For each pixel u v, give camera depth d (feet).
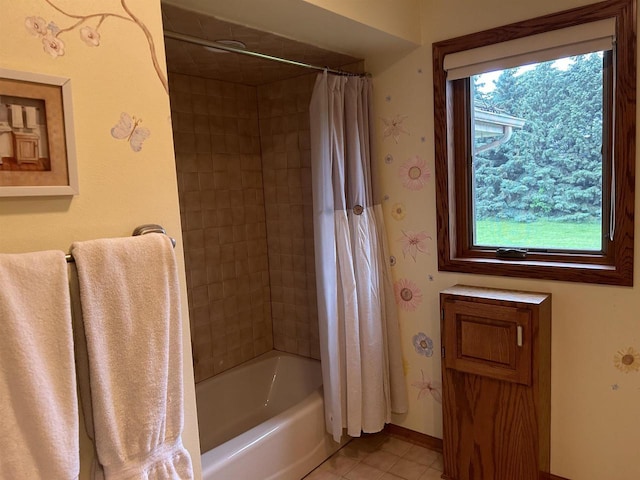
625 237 5.75
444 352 6.75
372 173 7.67
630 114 5.57
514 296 6.29
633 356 5.91
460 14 6.74
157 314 3.52
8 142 3.01
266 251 9.88
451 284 7.33
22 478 2.85
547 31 6.05
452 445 6.89
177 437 3.76
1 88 2.96
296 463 7.17
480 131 7.07
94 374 3.19
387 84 7.58
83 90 3.38
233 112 9.01
